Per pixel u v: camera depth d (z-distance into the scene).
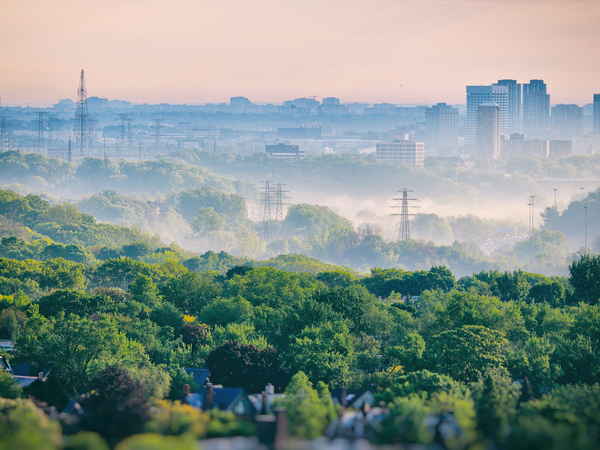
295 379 149.75
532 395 139.62
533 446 80.56
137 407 116.94
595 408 113.75
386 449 78.12
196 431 85.56
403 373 172.00
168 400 137.50
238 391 140.00
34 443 74.88
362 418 105.38
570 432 84.88
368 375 173.25
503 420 105.56
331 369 165.12
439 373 170.50
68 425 105.69
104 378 146.62
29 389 163.12
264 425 89.06
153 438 72.81
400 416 97.44
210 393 135.25
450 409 107.88
